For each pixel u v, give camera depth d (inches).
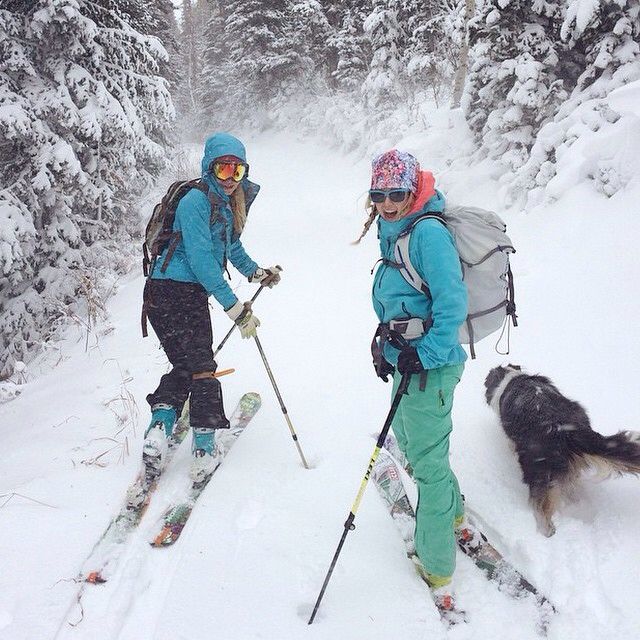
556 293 209.9
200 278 121.6
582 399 149.3
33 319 336.2
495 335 194.7
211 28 1334.9
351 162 697.6
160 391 128.0
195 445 128.2
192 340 127.4
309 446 142.8
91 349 237.8
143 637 89.4
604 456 102.3
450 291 82.3
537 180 281.9
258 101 1118.4
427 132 528.1
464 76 552.4
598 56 298.0
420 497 93.7
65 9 327.3
